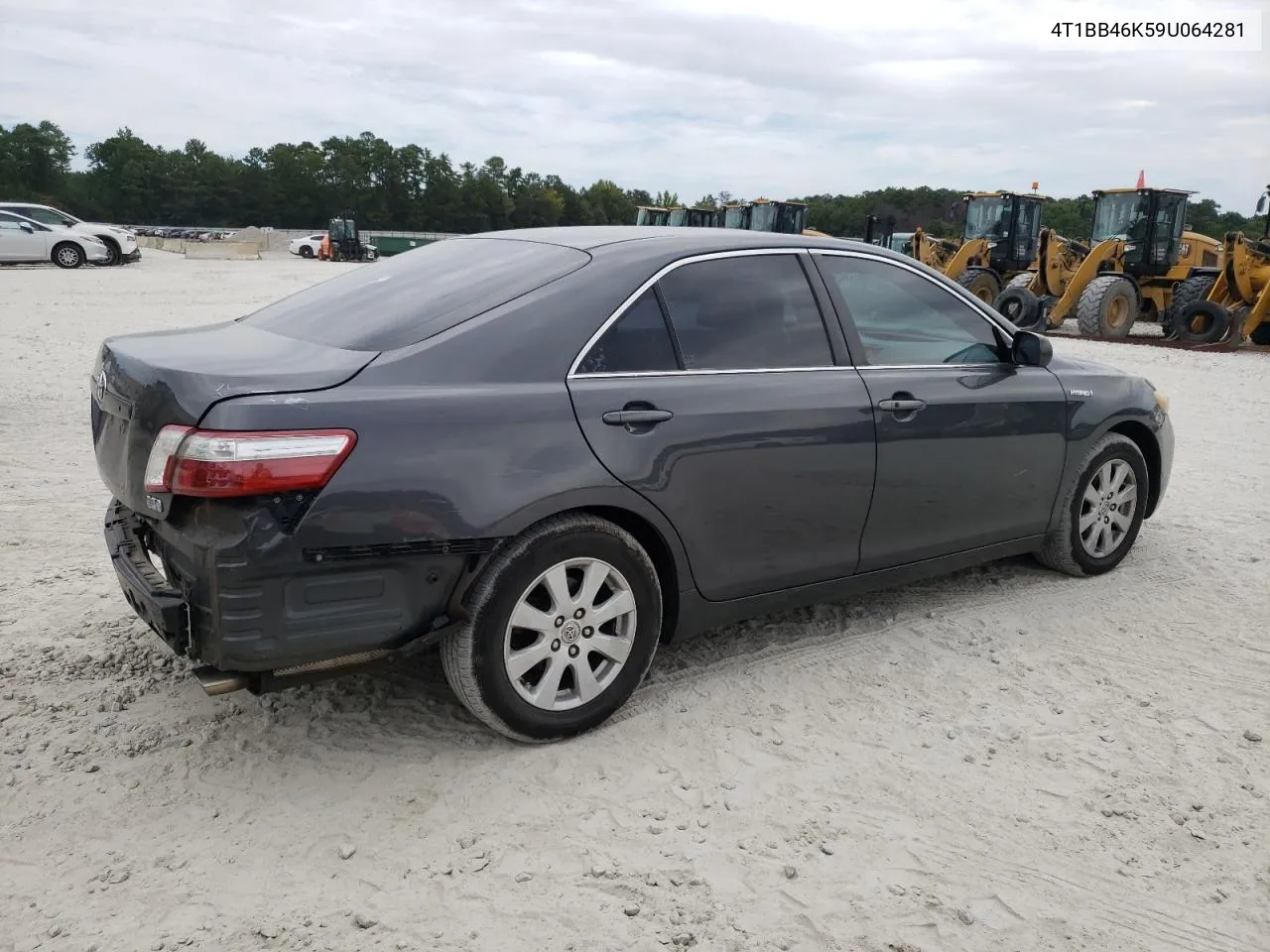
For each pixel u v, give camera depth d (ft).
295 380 9.32
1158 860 9.36
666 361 11.32
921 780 10.53
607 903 8.54
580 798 10.03
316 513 9.04
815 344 12.60
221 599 8.93
